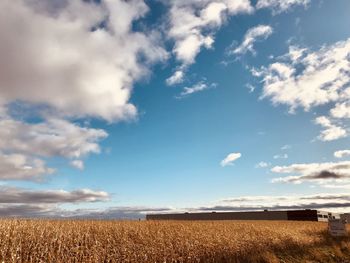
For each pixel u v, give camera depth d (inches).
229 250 801.6
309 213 2942.9
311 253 895.7
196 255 732.0
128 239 819.4
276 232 1149.7
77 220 1066.1
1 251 605.0
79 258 647.1
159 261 692.7
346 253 951.6
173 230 1002.1
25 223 828.6
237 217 3213.6
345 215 3134.8
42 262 578.9
